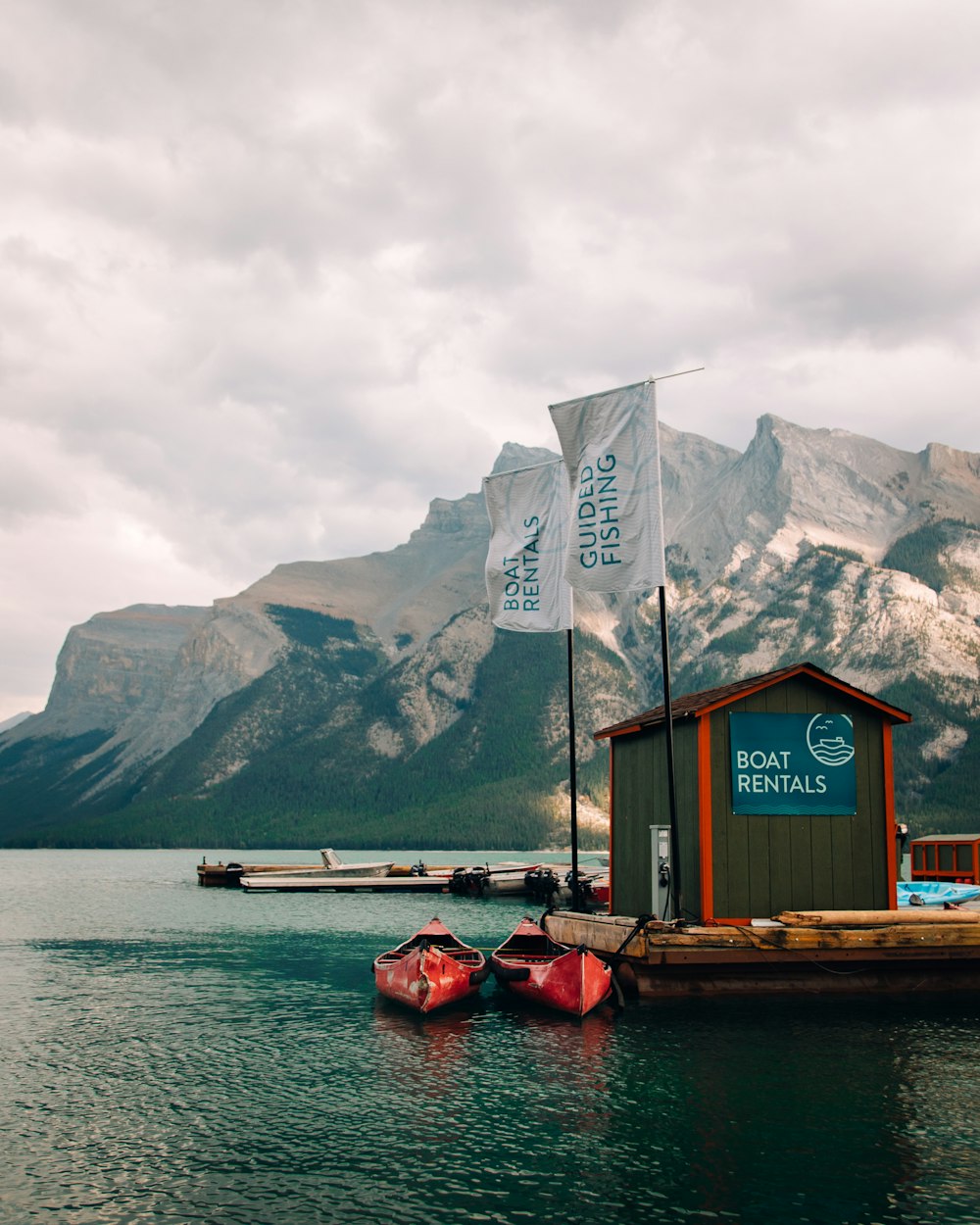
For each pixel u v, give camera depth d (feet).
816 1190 59.00
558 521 127.85
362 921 228.43
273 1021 106.42
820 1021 98.63
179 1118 72.08
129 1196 58.54
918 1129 68.59
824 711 111.04
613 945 108.17
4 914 253.44
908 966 108.88
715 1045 90.27
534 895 284.82
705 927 103.24
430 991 106.93
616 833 129.59
